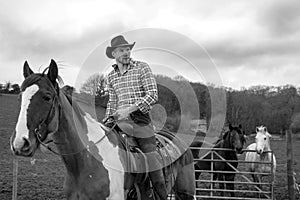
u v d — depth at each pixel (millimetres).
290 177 9258
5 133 19781
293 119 29625
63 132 3814
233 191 9914
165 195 4699
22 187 10352
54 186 10695
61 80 4012
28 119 3373
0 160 14523
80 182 3979
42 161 14844
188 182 5551
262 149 11172
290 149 9320
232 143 10898
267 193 10008
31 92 3465
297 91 29594
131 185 4395
